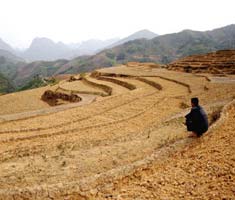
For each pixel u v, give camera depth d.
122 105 34.34
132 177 11.79
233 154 12.42
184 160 12.88
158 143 17.09
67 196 10.57
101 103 36.31
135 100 37.06
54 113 31.75
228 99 27.95
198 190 9.95
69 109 33.66
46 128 25.48
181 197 9.62
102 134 22.89
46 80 143.62
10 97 68.69
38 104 63.19
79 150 17.36
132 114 29.56
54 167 14.75
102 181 11.38
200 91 40.69
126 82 61.88
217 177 10.67
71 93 60.81
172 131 19.25
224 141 14.36
